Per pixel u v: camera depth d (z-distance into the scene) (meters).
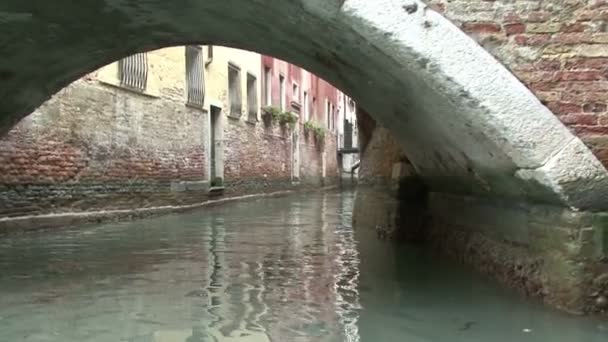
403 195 7.86
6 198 8.18
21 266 6.01
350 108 42.41
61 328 3.85
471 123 3.91
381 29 3.74
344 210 14.16
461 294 4.70
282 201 18.08
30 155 8.62
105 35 6.02
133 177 11.43
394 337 3.61
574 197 3.76
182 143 13.59
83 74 7.29
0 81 6.39
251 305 4.43
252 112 19.03
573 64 3.84
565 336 3.53
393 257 6.60
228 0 4.68
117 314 4.18
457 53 3.75
